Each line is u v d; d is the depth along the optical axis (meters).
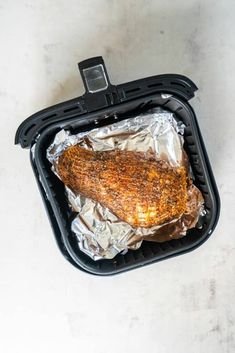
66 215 0.66
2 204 0.73
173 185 0.63
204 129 0.73
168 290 0.75
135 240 0.66
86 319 0.75
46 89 0.72
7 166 0.73
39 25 0.72
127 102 0.60
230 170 0.74
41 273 0.74
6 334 0.75
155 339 0.76
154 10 0.72
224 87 0.73
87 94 0.60
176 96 0.61
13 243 0.74
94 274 0.65
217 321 0.76
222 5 0.72
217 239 0.75
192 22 0.72
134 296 0.75
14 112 0.72
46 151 0.65
